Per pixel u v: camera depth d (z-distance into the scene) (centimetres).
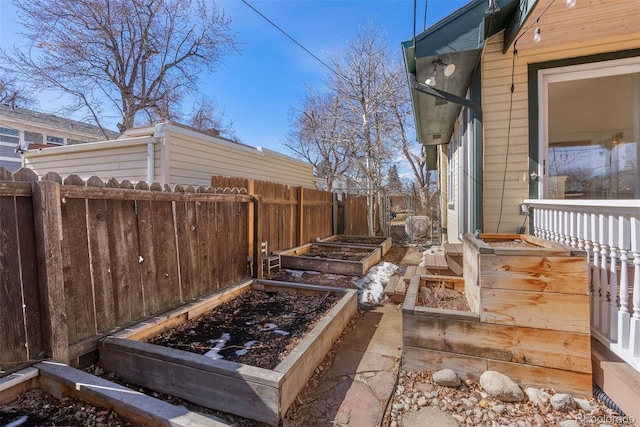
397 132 1511
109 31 1150
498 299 219
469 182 428
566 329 204
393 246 962
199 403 194
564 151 464
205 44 1326
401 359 241
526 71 365
